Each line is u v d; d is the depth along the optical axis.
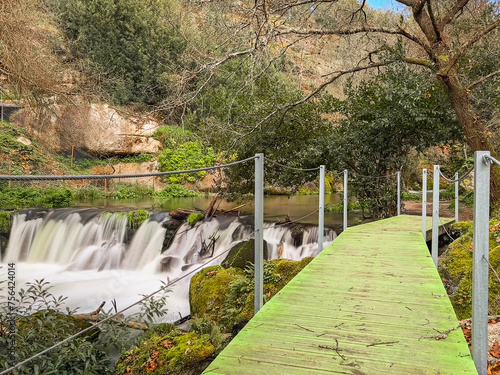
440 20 8.44
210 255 9.44
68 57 17.75
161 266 9.34
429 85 8.73
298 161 10.14
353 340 2.22
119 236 10.48
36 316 3.78
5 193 13.47
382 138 9.85
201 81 10.41
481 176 1.90
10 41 9.57
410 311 2.70
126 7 20.23
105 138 18.91
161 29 19.66
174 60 19.73
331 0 8.60
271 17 9.08
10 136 16.95
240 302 5.36
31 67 10.48
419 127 9.82
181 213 10.52
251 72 9.15
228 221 10.28
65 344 3.34
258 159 3.05
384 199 10.26
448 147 13.90
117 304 7.02
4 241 11.05
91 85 15.51
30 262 10.15
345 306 2.82
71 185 16.73
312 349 2.10
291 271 5.85
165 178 18.88
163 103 10.43
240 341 2.21
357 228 7.22
